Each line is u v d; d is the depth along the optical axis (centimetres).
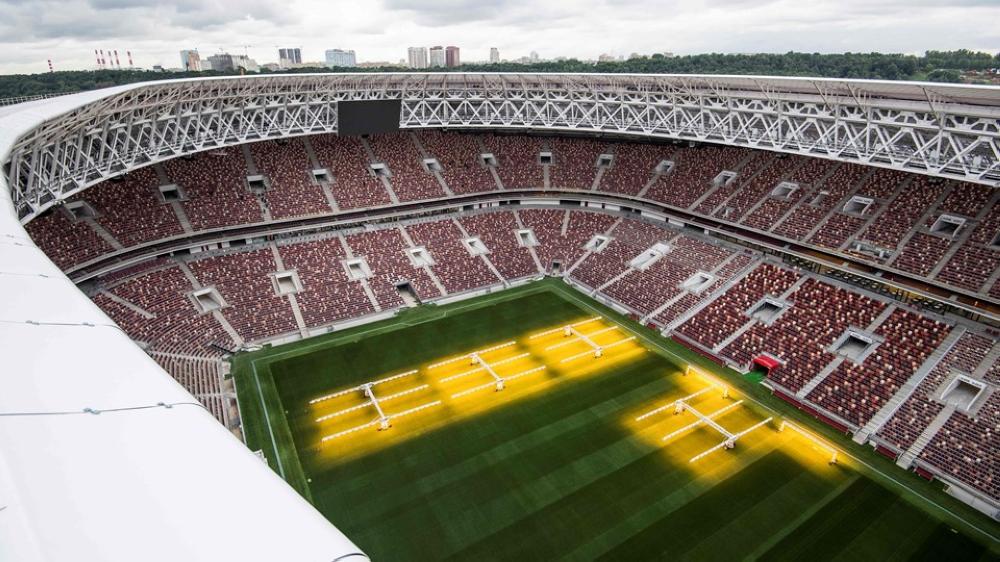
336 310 5725
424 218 7275
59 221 5156
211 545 697
